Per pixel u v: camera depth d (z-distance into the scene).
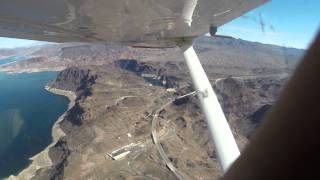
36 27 11.30
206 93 16.81
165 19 13.20
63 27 11.87
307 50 2.02
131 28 13.77
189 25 14.87
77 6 9.61
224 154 15.12
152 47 18.34
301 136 1.95
